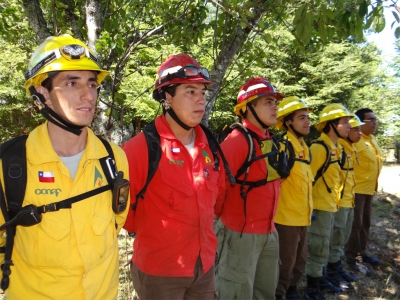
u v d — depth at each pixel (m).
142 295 2.03
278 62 13.35
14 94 8.65
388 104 19.55
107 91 2.90
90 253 1.44
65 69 1.37
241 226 2.62
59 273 1.41
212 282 2.15
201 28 3.52
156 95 2.10
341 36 2.83
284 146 3.03
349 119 3.96
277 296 3.23
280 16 3.19
